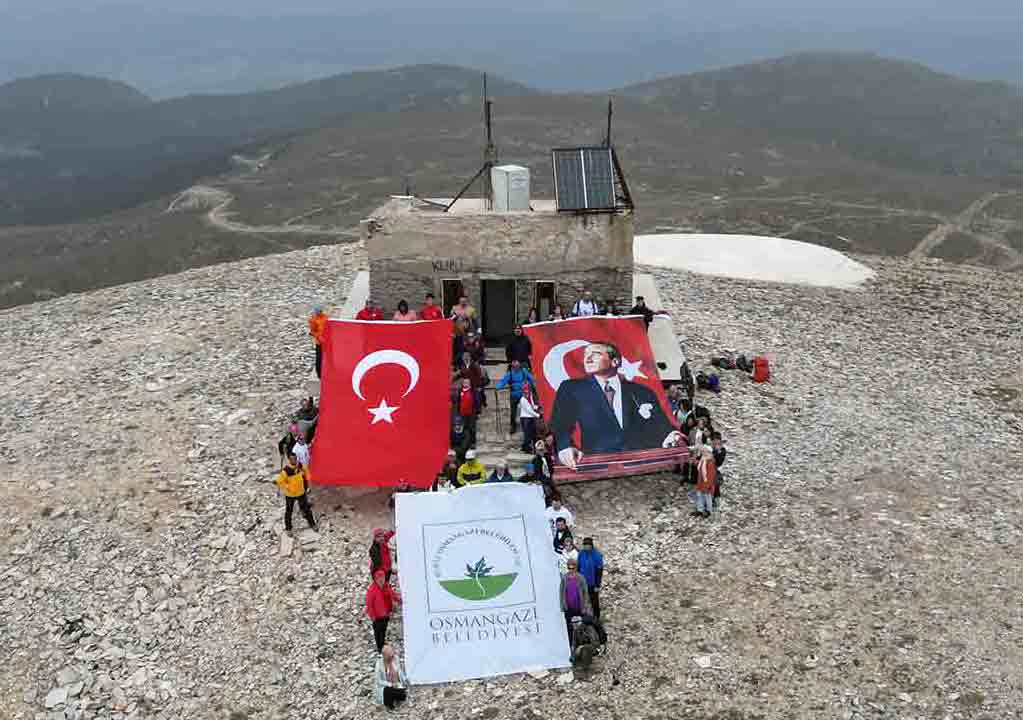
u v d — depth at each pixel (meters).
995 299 36.25
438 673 16.42
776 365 28.53
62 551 20.05
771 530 19.83
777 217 146.00
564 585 16.20
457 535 17.78
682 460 21.36
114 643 17.83
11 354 29.77
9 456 23.23
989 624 16.52
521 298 26.22
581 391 22.00
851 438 23.97
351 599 18.38
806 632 16.62
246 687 16.64
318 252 40.75
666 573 18.59
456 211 27.19
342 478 20.73
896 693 15.05
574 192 25.56
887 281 38.44
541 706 15.50
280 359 27.88
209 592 18.91
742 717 14.78
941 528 19.69
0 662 17.48
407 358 21.98
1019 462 22.98
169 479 22.11
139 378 27.06
